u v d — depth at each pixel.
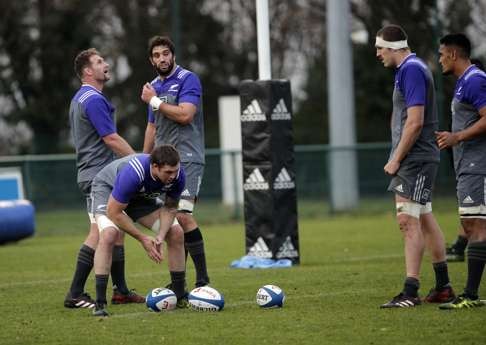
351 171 86.19
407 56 32.38
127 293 35.34
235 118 102.75
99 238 32.19
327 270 43.69
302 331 28.05
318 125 130.00
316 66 135.25
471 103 31.42
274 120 46.91
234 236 66.44
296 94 139.00
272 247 46.78
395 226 70.69
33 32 137.25
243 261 46.78
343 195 85.94
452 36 31.83
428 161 32.00
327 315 30.62
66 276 44.69
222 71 149.38
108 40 140.75
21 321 31.61
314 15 140.25
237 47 149.50
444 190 93.31
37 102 136.38
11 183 69.50
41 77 138.38
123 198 30.86
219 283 40.00
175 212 32.28
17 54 136.62
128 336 28.08
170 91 37.75
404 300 31.78
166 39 37.72
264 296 32.53
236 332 28.17
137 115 141.12
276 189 46.88
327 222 77.81
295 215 47.41
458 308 30.98
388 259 48.44
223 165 82.56
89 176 35.19
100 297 32.12
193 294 32.31
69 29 137.50
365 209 87.31
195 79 37.84
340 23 88.75
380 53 32.59
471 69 31.62
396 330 27.77
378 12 117.00
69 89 138.75
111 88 141.75
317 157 85.81
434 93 32.38
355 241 59.41
